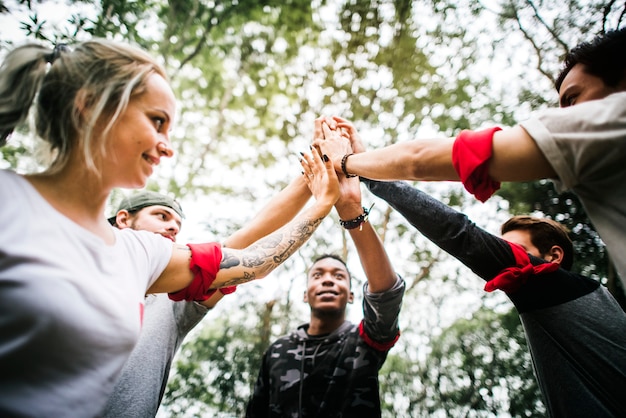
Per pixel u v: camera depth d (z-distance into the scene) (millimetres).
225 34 5324
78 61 807
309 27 5406
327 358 2211
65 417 680
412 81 5402
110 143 799
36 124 804
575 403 1112
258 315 5188
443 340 5066
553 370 1176
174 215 1742
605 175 818
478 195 974
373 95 5648
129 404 1188
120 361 785
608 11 3807
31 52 792
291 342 2426
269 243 1176
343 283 2488
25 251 663
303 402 2092
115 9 2951
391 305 1981
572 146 823
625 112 794
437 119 5312
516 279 1218
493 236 1357
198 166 5918
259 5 5051
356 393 1987
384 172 1268
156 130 855
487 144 920
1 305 633
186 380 4648
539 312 1205
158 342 1370
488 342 4742
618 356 1065
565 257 1567
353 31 5383
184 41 4828
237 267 1072
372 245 1912
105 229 872
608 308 1174
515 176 914
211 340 4969
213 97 6012
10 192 714
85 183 810
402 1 5020
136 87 819
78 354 695
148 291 1001
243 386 4672
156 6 4391
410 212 1478
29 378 655
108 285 773
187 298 1031
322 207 1354
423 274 5469
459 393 4676
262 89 5914
